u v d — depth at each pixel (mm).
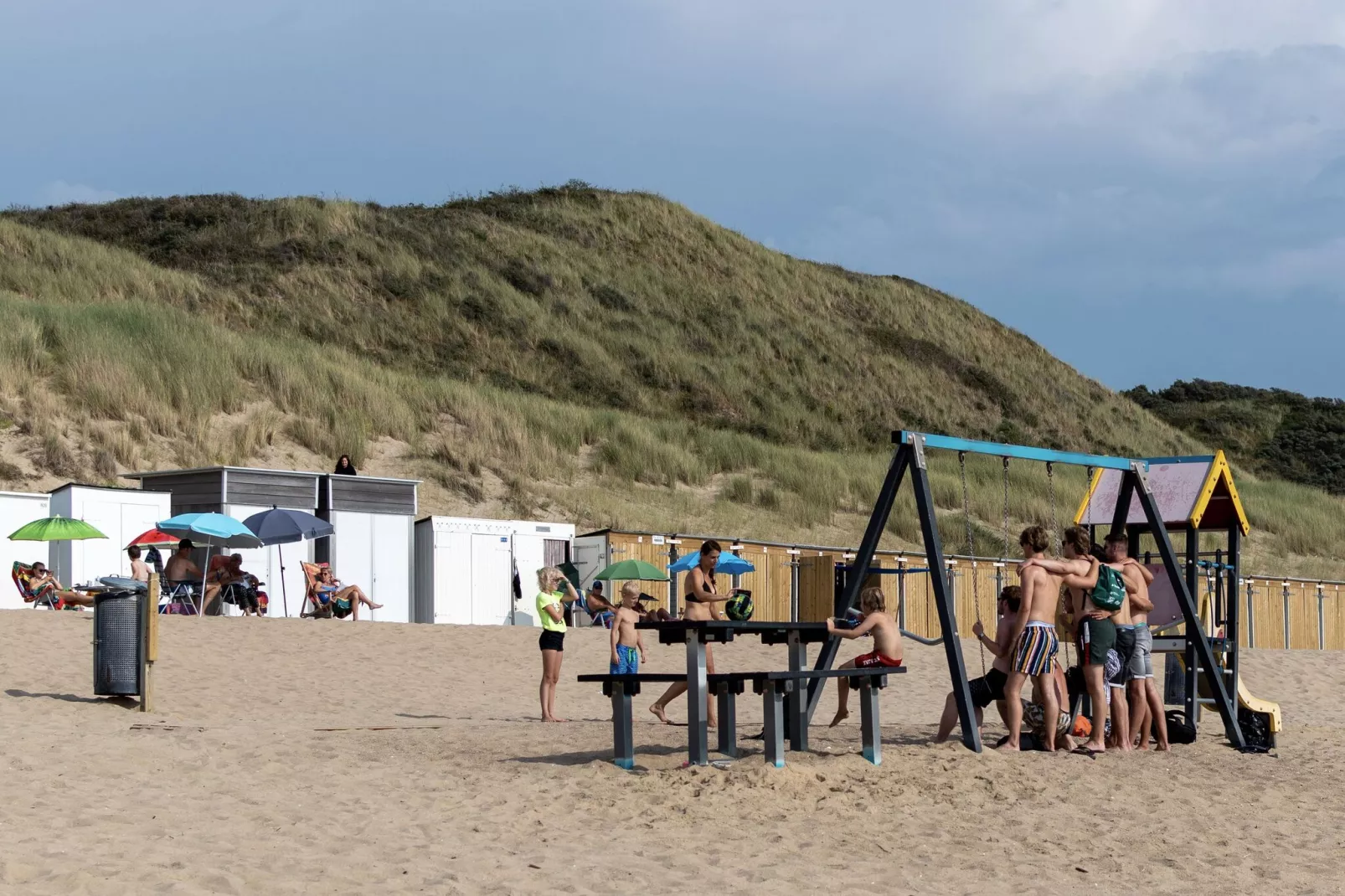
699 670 9055
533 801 7914
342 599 21281
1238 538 12484
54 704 11680
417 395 34312
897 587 24766
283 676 14828
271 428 29891
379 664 16188
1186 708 11477
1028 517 37875
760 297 59719
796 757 9602
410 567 23234
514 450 33406
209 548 20953
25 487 24859
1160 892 6680
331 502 22406
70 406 27703
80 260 39094
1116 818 8117
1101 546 10883
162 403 29109
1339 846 7805
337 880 5965
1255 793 9086
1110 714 11234
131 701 12281
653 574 22328
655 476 34625
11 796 7367
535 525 24297
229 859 6207
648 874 6406
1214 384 85375
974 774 8961
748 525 32781
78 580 20141
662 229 62344
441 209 59062
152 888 5590
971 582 26266
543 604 12609
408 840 6859
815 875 6586
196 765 8734
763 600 25141
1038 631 10086
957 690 9992
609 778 8570
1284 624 29812
